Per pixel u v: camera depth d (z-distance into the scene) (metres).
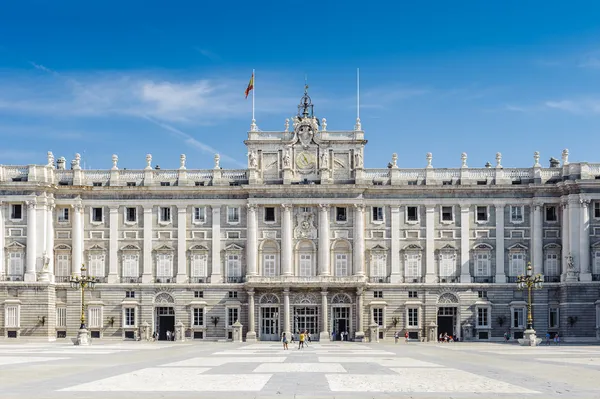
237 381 42.19
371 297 119.44
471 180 120.56
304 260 119.88
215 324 119.31
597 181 114.56
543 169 120.12
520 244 119.12
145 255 120.69
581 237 114.88
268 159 122.06
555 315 117.44
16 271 118.38
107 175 122.75
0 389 38.44
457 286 118.75
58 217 121.75
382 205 120.56
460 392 37.44
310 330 118.38
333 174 121.38
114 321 119.81
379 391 37.66
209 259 120.81
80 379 43.56
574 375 46.66
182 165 123.12
